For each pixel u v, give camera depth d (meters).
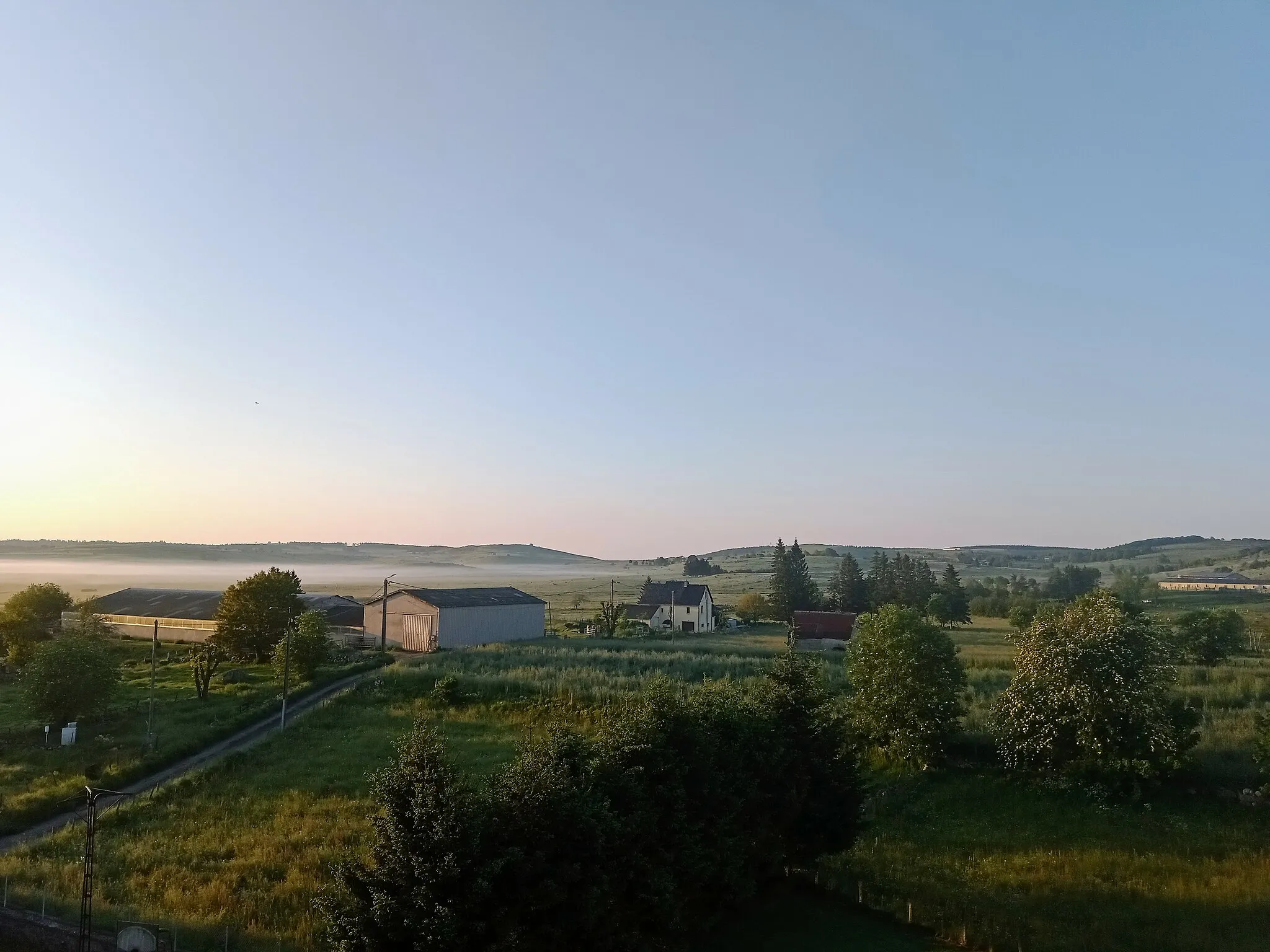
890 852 33.12
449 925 16.86
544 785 19.50
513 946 17.56
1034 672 39.34
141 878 26.17
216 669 67.06
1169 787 36.72
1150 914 27.28
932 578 143.88
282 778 37.28
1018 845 33.50
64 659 46.91
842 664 67.12
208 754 43.03
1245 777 36.41
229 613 74.69
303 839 29.48
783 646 86.50
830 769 30.89
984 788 38.81
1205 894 28.47
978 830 35.19
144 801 34.25
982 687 53.22
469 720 48.66
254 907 24.03
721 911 25.14
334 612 93.19
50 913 22.27
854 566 139.25
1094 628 38.78
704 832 24.30
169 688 60.09
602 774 22.00
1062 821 35.38
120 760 40.12
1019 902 28.45
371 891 17.81
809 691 31.70
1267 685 51.56
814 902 28.84
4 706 54.56
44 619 81.81
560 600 179.62
